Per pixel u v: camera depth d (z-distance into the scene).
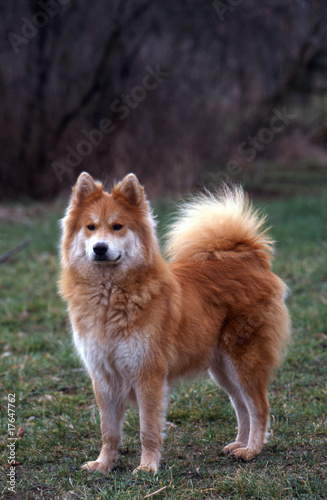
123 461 4.90
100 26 18.42
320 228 14.21
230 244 5.50
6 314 8.87
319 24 20.34
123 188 4.93
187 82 19.56
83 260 4.73
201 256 5.46
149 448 4.59
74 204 4.98
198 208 5.64
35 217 16.25
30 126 18.97
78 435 5.45
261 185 21.62
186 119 19.75
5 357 7.34
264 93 21.25
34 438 5.31
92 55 18.73
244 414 5.27
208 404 6.09
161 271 4.81
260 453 4.96
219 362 5.25
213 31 19.47
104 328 4.57
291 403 5.95
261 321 5.09
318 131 29.36
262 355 5.07
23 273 10.90
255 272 5.32
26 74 18.50
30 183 19.48
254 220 5.64
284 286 5.52
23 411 5.98
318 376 6.70
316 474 4.42
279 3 19.38
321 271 10.60
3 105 18.55
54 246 12.73
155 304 4.61
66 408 6.06
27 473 4.68
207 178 20.42
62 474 4.61
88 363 4.68
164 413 4.65
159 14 18.72
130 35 18.72
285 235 13.65
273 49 20.62
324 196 19.14
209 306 5.08
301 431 5.28
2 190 19.19
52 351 7.64
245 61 20.33
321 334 7.80
